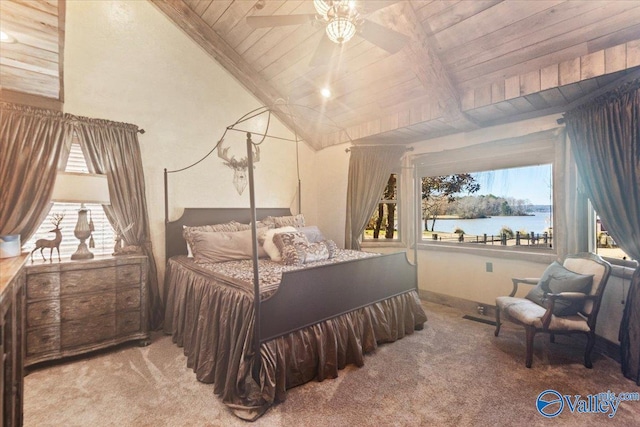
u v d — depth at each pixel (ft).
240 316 6.61
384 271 9.47
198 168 12.44
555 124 9.96
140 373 7.67
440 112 10.89
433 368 7.80
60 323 8.03
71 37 9.69
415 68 9.30
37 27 6.59
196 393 6.80
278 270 8.59
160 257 11.39
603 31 7.18
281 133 15.17
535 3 7.14
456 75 9.75
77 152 9.93
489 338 9.62
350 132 14.73
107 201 9.31
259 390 6.16
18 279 5.03
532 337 7.84
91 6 10.09
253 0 10.02
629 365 7.26
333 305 7.86
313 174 16.52
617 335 8.32
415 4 7.98
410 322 10.08
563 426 5.70
